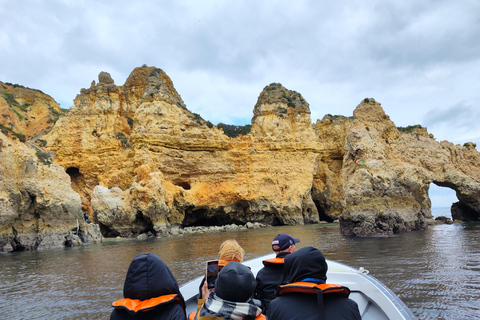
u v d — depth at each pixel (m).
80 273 15.64
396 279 11.26
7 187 27.77
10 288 13.09
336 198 60.22
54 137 51.41
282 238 5.67
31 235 28.72
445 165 36.31
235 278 3.56
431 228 29.95
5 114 57.12
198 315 3.65
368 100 32.25
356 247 19.02
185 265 16.02
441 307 8.52
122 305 3.37
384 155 29.22
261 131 58.47
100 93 54.16
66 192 31.45
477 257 14.69
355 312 3.53
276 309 3.60
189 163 50.94
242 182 53.25
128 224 40.78
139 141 47.50
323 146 60.50
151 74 53.47
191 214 52.69
